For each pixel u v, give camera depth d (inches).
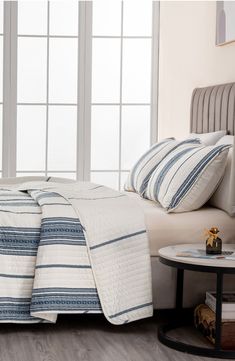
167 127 276.8
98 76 286.2
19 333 173.0
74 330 175.9
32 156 285.7
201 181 184.5
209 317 169.5
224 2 224.8
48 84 284.8
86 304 172.7
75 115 286.7
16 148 284.5
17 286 172.7
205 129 233.5
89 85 285.6
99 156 287.9
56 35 284.0
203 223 183.6
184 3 259.4
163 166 198.7
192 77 253.1
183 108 259.9
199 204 187.0
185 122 257.9
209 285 184.1
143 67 287.6
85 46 284.5
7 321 171.5
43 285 170.7
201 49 245.1
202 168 183.9
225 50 225.8
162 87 282.4
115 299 173.8
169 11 274.8
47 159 286.0
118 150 287.7
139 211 181.5
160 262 175.2
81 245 174.1
